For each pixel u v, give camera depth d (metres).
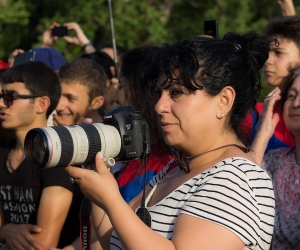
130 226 2.11
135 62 3.24
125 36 10.08
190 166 2.36
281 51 4.05
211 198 2.14
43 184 3.57
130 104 3.23
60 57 6.00
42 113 3.87
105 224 2.62
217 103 2.28
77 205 3.65
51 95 3.89
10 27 10.73
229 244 2.09
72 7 10.40
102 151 2.26
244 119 2.41
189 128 2.26
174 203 2.27
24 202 3.65
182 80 2.23
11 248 3.57
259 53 2.42
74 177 2.21
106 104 4.57
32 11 10.76
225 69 2.27
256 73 2.40
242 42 2.40
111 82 5.01
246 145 2.50
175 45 2.29
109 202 2.16
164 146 3.18
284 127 3.90
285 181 3.30
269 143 3.88
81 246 2.65
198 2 10.68
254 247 2.16
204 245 2.07
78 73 4.45
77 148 2.19
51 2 10.59
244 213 2.13
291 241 3.14
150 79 2.41
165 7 10.77
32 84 3.82
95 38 10.41
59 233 3.56
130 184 3.27
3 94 3.80
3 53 10.79
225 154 2.31
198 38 2.34
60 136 2.16
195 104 2.25
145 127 2.40
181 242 2.08
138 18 10.09
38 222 3.54
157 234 2.12
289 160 3.34
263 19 10.40
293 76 3.97
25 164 3.67
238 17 10.38
